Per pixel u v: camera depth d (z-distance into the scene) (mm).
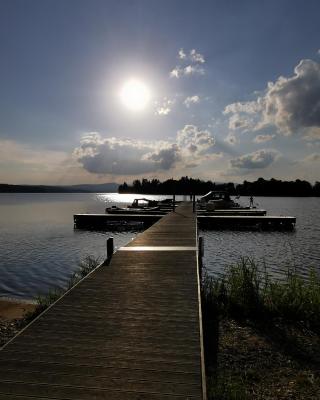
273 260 16344
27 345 4406
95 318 5363
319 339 6414
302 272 13969
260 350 5949
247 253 18125
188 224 19062
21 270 14562
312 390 4738
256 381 4969
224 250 19016
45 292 11438
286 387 4812
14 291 11539
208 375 5047
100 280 7531
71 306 5902
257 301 7648
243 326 6961
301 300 7621
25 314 8438
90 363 3971
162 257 9914
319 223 33719
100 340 4578
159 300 6223
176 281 7441
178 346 4426
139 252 10672
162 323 5180
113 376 3703
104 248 20047
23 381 3586
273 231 27609
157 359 4082
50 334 4750
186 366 3926
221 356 5723
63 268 14922
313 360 5625
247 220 29703
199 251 9922
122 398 3326
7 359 4039
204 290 8594
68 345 4422
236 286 8273
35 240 23391
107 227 31406
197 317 5414
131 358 4102
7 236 25391
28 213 49656
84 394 3379
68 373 3750
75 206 69125
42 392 3396
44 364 3932
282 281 12234
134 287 7016
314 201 89312
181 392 3434
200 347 4391
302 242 21891
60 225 33281
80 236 25594
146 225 31219
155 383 3584
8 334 7230
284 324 7047
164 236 14234
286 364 5488
